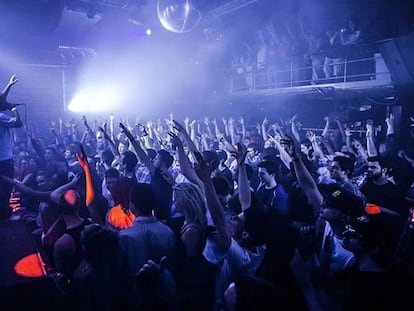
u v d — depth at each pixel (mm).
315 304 1868
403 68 7461
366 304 1831
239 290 1661
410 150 4910
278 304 1661
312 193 3045
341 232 2510
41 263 3031
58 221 3076
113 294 2189
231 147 6082
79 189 3654
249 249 2432
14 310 2566
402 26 8680
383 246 2018
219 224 2297
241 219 2529
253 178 5609
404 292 1853
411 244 2363
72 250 2650
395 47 7312
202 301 2498
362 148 5902
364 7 9656
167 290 2162
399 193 3801
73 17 12422
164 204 3879
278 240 2082
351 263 2414
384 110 9016
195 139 8234
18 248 3291
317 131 10609
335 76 9961
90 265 2227
